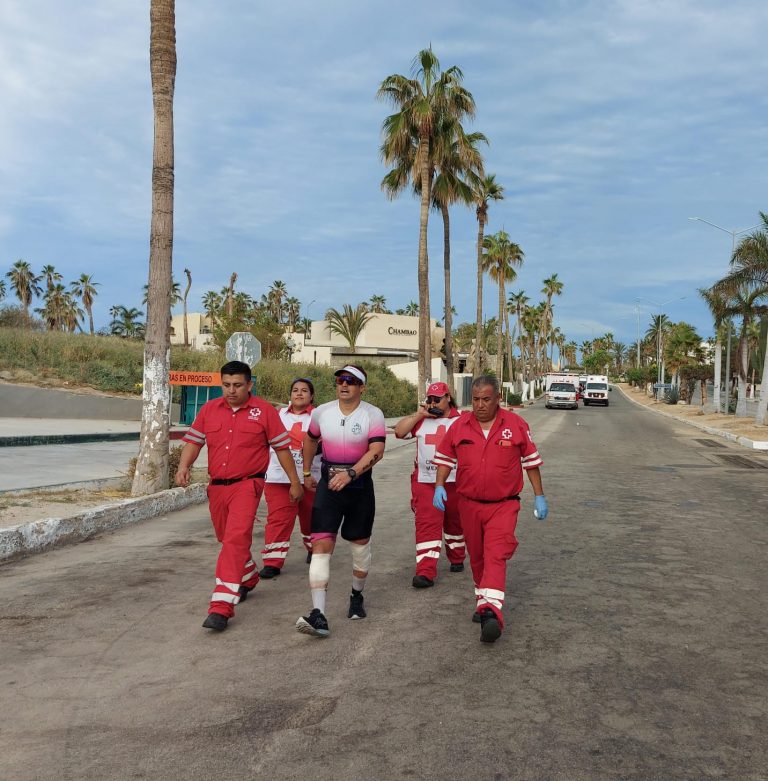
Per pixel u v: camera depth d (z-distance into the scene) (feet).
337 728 11.26
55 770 9.95
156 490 32.65
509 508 15.99
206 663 14.01
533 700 12.42
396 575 21.27
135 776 9.78
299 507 21.81
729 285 107.76
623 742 10.93
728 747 10.83
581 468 52.24
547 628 16.44
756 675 13.74
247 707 12.02
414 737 10.98
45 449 51.34
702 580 20.94
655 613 17.67
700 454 65.57
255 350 48.78
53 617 16.81
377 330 240.73
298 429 21.26
